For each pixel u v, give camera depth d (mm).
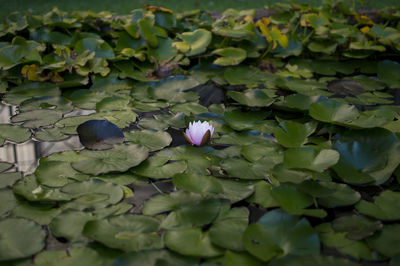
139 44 2875
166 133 2070
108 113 2242
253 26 2990
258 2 4406
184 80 2518
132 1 4496
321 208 1739
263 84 2609
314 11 3395
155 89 2467
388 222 1679
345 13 3418
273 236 1600
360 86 2588
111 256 1566
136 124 2164
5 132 2072
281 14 3443
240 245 1585
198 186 1771
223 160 1910
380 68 2713
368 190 1816
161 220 1666
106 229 1624
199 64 2850
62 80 2609
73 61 2631
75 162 1878
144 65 2799
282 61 2973
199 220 1652
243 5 4297
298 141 1997
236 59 2775
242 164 1892
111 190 1773
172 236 1606
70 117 2197
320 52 3094
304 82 2590
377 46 2811
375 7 3986
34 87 2514
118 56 2729
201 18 3340
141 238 1605
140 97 2412
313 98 2260
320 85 2564
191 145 2020
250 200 1761
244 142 2039
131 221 1655
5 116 2246
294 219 1639
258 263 1547
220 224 1650
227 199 1744
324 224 1684
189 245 1582
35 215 1688
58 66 2547
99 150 1955
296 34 3211
